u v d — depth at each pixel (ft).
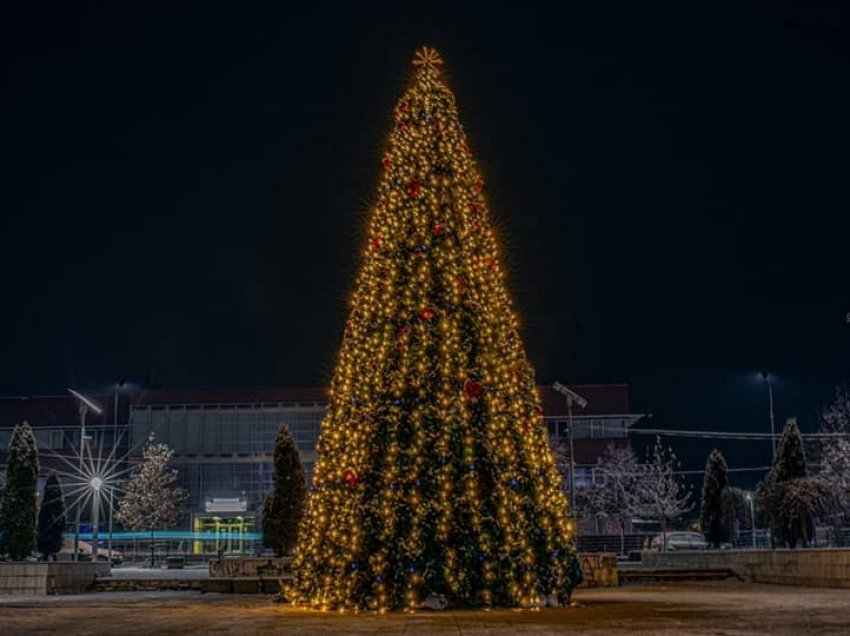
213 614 50.42
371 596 51.31
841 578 80.74
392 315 55.72
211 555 213.87
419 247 56.70
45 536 140.15
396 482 52.54
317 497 56.70
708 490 130.52
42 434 265.13
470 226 58.23
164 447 231.30
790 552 90.63
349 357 57.21
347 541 52.65
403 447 53.06
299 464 107.86
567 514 56.34
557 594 53.47
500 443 53.83
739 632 38.93
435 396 53.72
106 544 227.81
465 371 54.44
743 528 143.43
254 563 101.30
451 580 50.93
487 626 41.57
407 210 57.82
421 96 60.70
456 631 39.45
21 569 85.61
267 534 106.01
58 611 54.13
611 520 229.04
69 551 193.47
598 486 233.14
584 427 252.83
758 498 117.19
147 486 224.53
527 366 57.93
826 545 119.34
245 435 256.32
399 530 51.75
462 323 55.67
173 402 257.96
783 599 61.77
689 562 112.68
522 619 45.29
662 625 42.04
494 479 52.90
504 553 52.01
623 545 204.85
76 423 264.72
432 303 55.67
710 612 49.57
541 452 55.93
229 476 254.88
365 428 53.98
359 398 55.21
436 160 59.06
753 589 80.48
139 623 44.86
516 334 57.93
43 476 248.93
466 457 52.75
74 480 250.57
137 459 250.16
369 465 53.36
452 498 52.21
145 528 222.89
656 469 212.84
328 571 53.52
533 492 54.19
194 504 253.03
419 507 51.90
